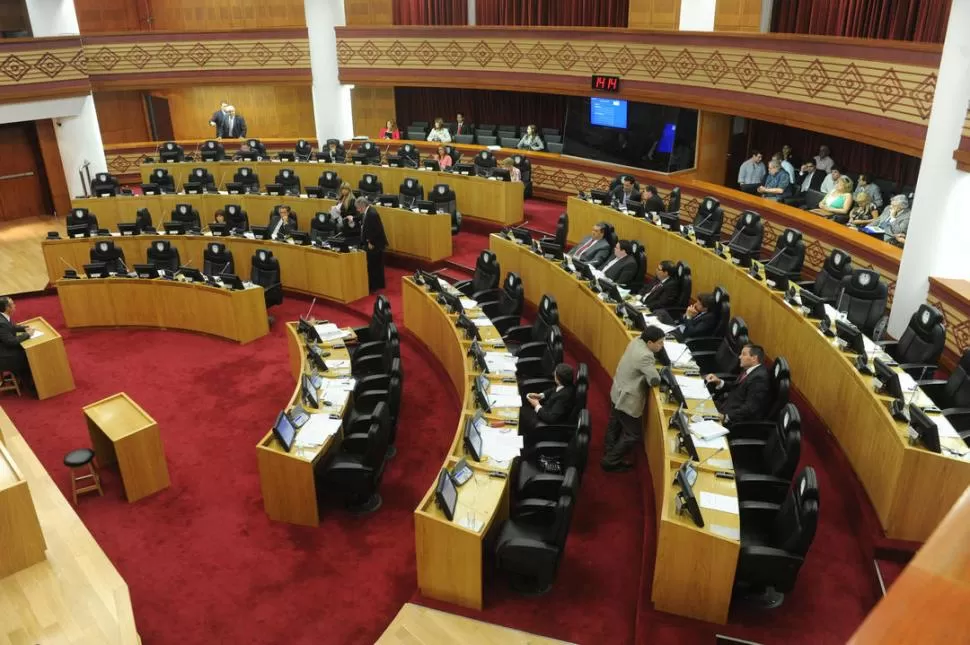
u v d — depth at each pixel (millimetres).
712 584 5742
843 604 6039
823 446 7953
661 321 9438
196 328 12289
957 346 8938
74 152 18281
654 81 15062
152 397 10375
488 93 19969
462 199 15570
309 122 22531
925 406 6984
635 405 7660
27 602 6250
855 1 12961
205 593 6844
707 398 7559
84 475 8648
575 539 7070
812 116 12023
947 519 510
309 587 6859
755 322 9789
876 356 7773
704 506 5977
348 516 7750
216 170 17844
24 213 18797
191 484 8438
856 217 12172
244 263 13703
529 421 8023
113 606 6195
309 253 12930
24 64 16781
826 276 10023
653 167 16328
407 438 9031
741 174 14328
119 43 18922
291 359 10570
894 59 10375
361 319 12531
